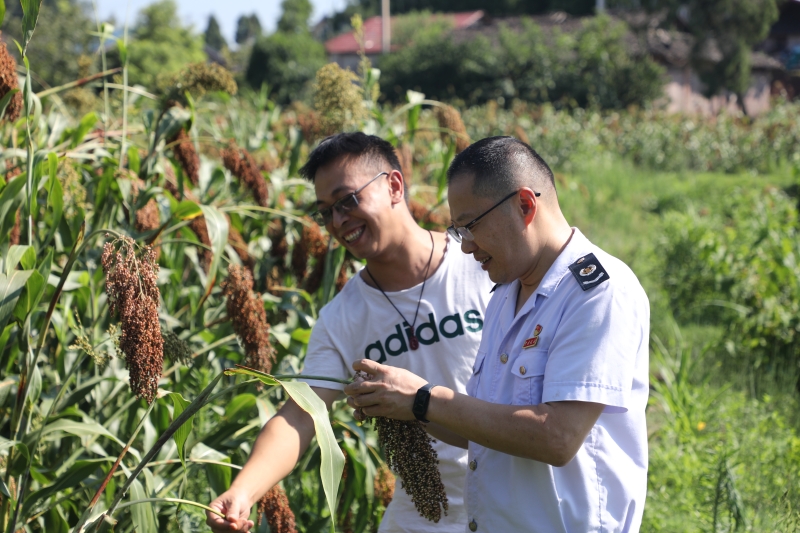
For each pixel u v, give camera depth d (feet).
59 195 9.36
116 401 10.80
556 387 6.46
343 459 6.46
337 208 8.93
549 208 7.15
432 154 23.63
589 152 60.23
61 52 95.61
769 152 63.21
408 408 6.72
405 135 16.24
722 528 11.53
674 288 27.66
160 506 10.17
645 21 129.29
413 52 116.98
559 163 59.62
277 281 13.64
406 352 9.22
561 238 7.19
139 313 6.60
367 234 8.98
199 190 14.67
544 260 7.16
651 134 64.69
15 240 10.02
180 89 12.42
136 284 6.67
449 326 9.14
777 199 34.65
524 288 7.43
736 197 38.93
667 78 111.86
